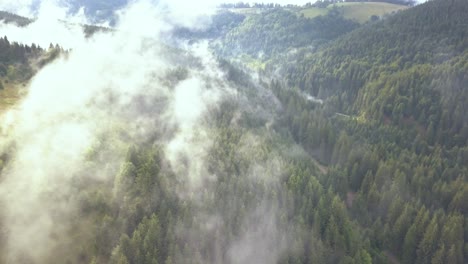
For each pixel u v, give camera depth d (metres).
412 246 96.06
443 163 136.25
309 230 91.00
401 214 102.00
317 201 101.56
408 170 126.12
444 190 114.31
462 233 95.38
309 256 86.19
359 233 96.69
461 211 109.12
